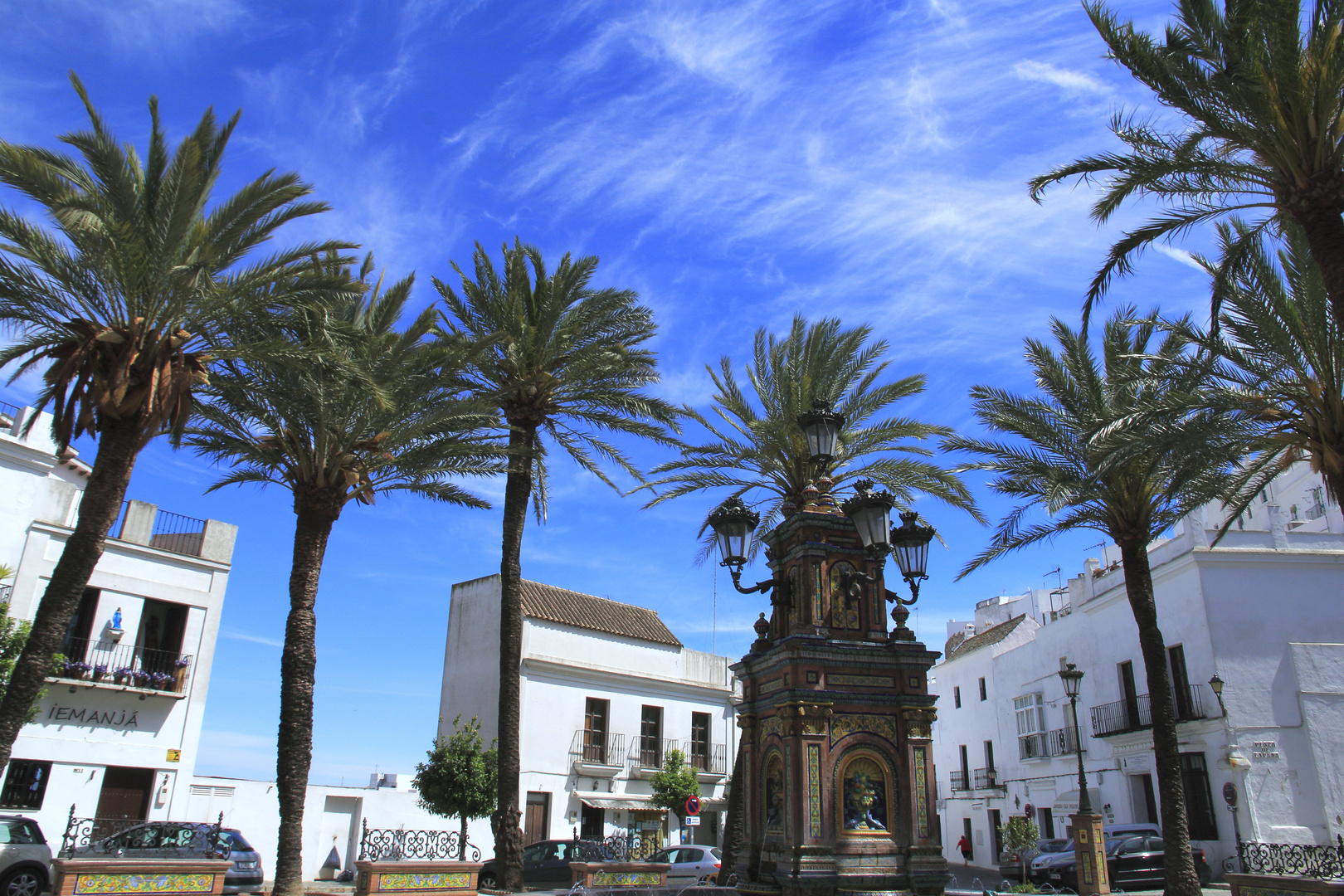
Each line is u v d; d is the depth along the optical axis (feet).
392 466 53.93
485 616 102.58
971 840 125.18
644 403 64.28
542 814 94.07
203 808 78.43
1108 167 39.42
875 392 61.46
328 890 66.74
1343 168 33.88
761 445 59.31
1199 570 79.82
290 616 48.83
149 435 41.65
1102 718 92.58
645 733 106.93
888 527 28.66
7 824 48.62
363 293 49.67
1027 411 57.06
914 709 27.27
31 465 73.10
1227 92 35.27
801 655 26.94
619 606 117.91
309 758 47.73
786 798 26.32
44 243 39.93
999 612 146.30
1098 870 62.80
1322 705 74.74
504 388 60.75
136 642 77.56
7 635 58.49
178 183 38.93
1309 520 104.37
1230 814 73.41
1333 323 39.45
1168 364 45.34
